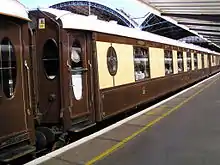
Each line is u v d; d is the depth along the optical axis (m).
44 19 8.14
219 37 44.12
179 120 10.55
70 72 8.26
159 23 57.38
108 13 53.72
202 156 6.61
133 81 12.56
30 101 6.49
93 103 9.20
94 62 9.30
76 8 47.69
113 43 10.80
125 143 7.73
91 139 8.09
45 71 8.14
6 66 5.89
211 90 20.45
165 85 17.53
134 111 13.95
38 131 7.99
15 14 6.04
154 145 7.54
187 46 24.62
